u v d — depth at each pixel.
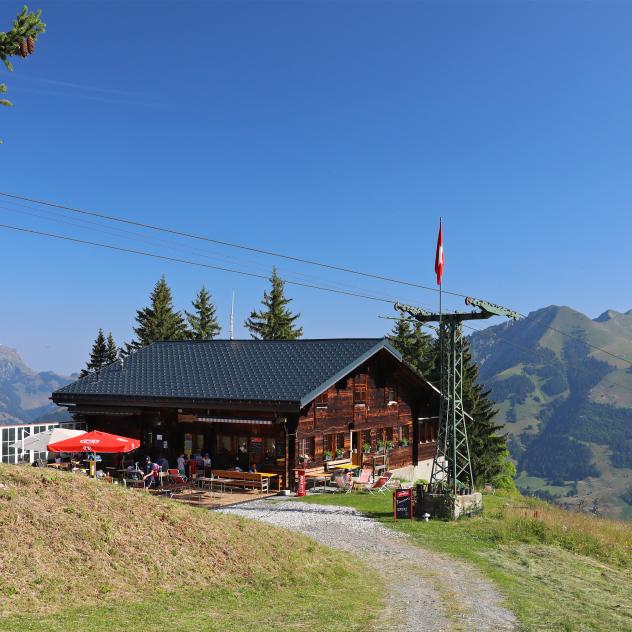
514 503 32.44
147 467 28.34
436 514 23.25
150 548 13.16
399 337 64.19
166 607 11.05
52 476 14.66
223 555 14.07
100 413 31.28
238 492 27.36
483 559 17.88
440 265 25.02
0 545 11.29
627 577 18.25
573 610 14.01
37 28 10.92
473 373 53.28
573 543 21.12
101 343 66.62
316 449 29.62
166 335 68.50
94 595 11.00
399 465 36.66
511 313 25.27
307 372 29.78
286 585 13.59
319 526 20.95
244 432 29.33
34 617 9.55
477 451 50.03
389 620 11.97
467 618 12.49
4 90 11.00
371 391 34.22
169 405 29.58
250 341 35.91
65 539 12.25
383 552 18.00
